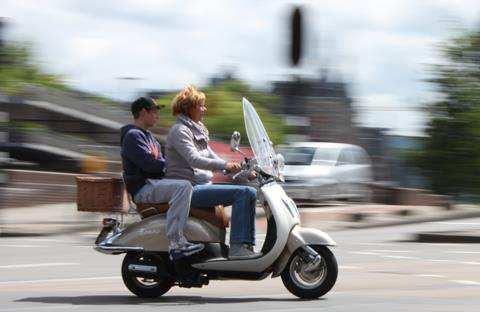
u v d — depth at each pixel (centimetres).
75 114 10006
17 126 6638
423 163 5538
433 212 7294
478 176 5466
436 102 5497
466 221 7138
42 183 8038
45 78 9788
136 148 2319
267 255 2284
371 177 8238
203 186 2305
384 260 3716
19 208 7700
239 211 2291
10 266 3356
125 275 2341
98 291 2527
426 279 2911
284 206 2308
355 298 2347
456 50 5456
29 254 3950
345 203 7856
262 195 2325
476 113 5412
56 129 9850
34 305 2202
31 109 9388
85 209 2336
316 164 7731
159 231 2305
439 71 5475
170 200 2295
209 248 2306
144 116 2361
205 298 2355
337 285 2714
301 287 2306
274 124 10350
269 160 2339
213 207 2314
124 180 2344
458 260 3728
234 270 2300
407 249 4403
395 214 6969
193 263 2297
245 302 2269
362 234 5650
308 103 10119
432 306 2198
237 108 10294
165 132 8256
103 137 10238
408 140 5616
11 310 2109
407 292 2519
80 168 9131
